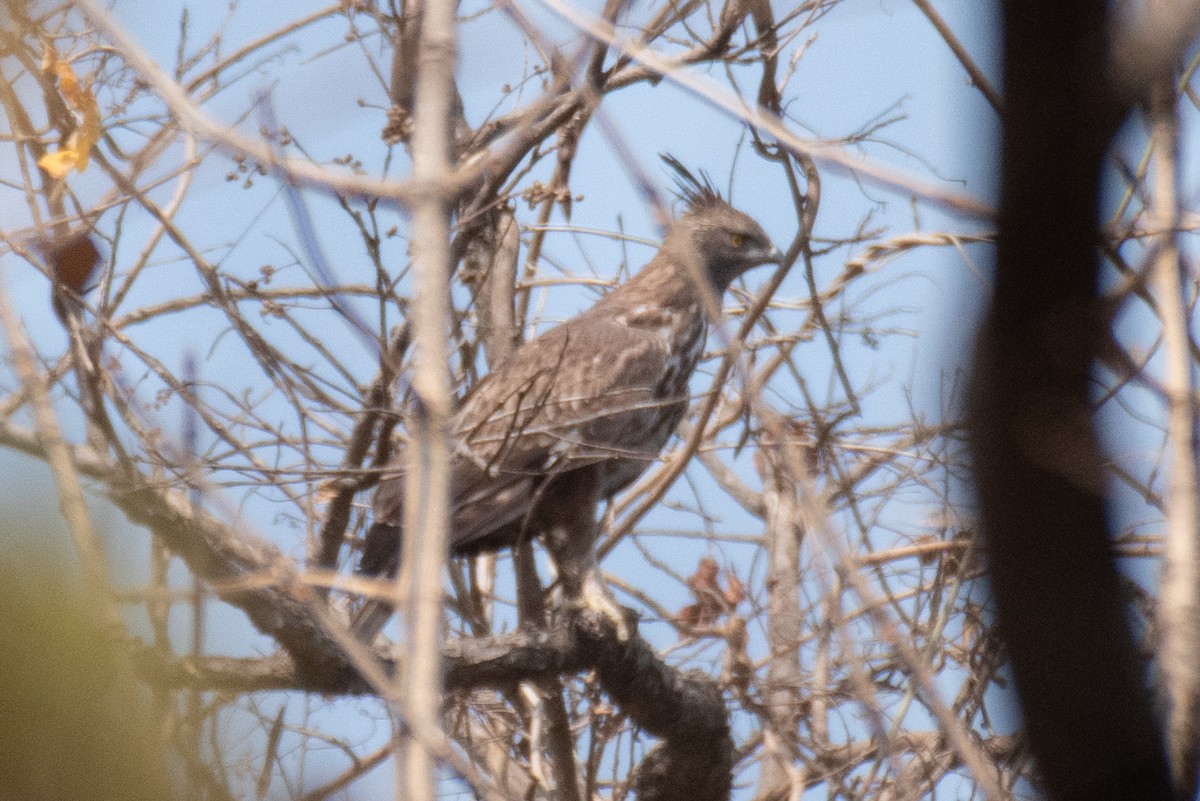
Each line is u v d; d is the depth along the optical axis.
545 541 11.76
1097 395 5.38
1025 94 4.83
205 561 6.79
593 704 11.34
